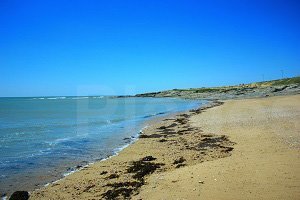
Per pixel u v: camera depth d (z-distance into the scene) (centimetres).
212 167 1265
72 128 3428
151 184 1148
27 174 1491
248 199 869
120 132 3022
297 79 11925
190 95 14800
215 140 2112
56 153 2002
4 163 1723
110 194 1084
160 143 2198
